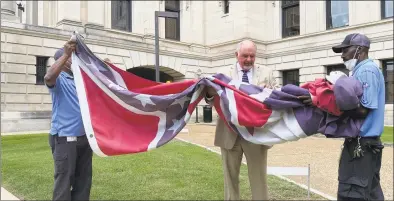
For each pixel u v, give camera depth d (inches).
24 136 558.9
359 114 152.0
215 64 1141.1
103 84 175.6
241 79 194.7
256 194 189.5
